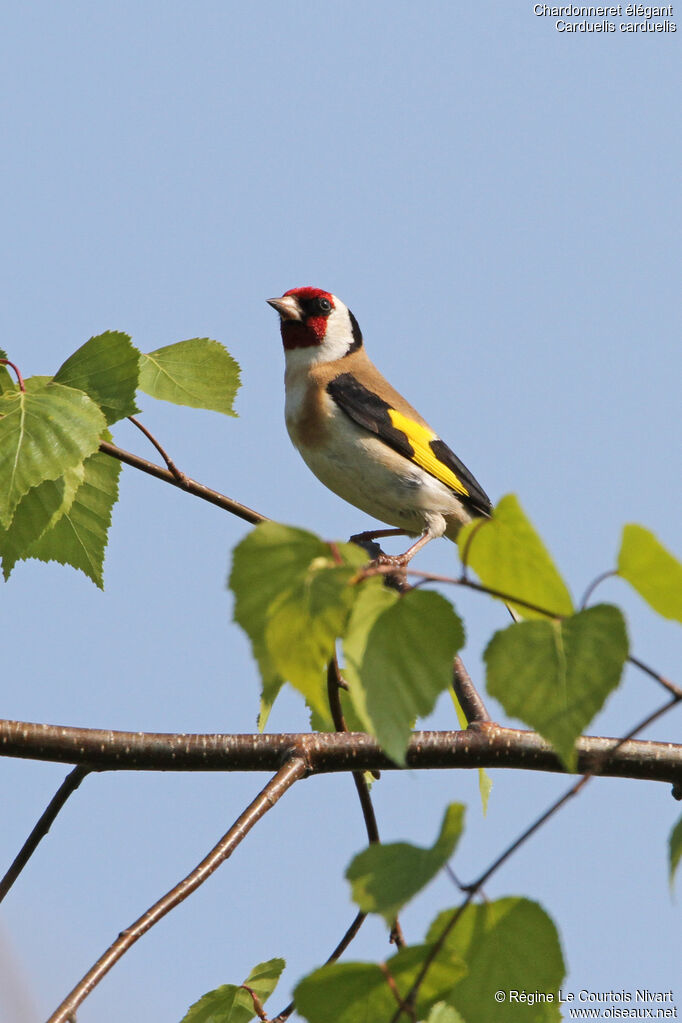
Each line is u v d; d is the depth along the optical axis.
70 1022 4.71
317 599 3.36
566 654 3.41
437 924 3.52
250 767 6.32
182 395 7.17
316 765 6.27
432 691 3.36
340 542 3.40
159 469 7.46
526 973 3.56
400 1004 3.52
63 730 6.26
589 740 6.51
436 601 3.39
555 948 3.54
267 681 3.43
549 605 3.60
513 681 3.42
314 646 3.39
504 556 3.58
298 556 3.38
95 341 6.26
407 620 3.40
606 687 3.38
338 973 3.54
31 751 6.20
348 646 3.37
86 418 5.93
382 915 3.01
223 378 7.23
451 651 3.38
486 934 3.57
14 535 6.03
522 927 3.55
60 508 6.01
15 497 5.70
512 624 3.45
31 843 6.22
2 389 6.38
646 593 3.43
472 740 6.42
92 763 6.25
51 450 5.81
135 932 5.13
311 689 3.42
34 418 5.89
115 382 6.18
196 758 6.30
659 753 6.51
